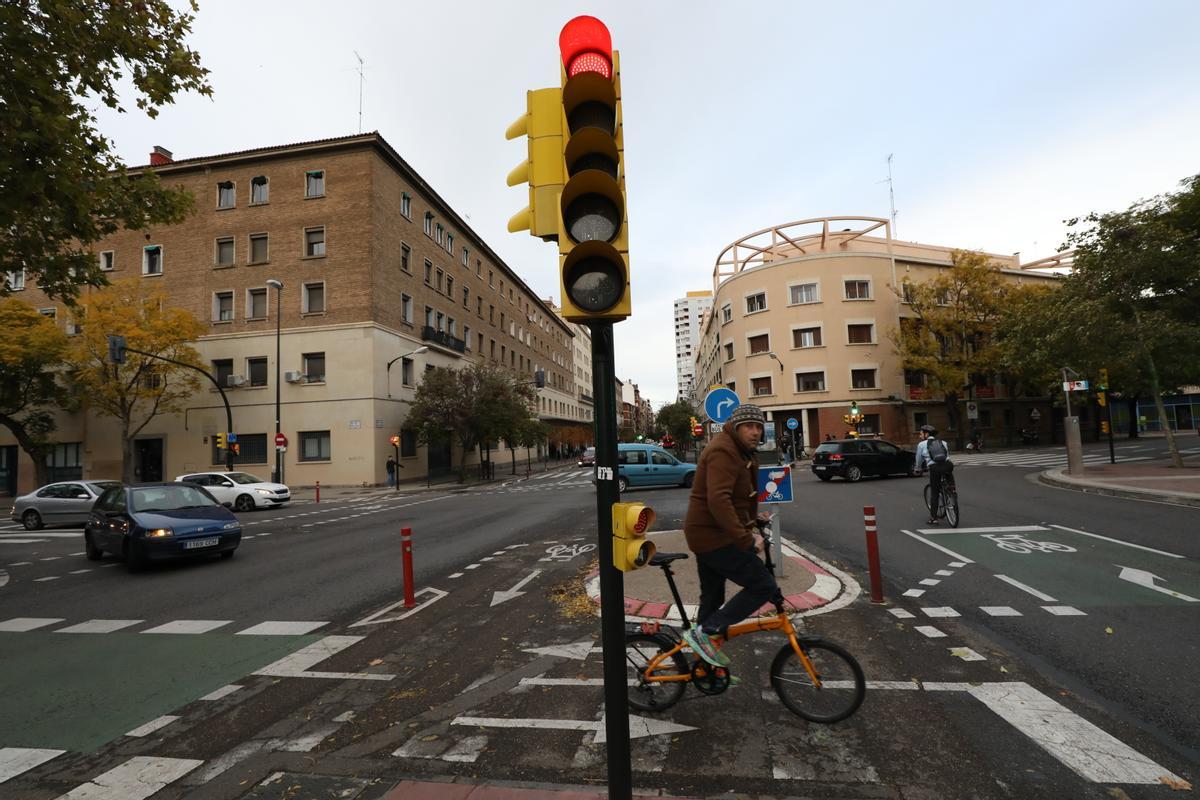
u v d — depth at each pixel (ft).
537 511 49.60
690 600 19.03
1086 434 160.56
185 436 92.89
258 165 95.14
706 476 10.80
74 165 25.32
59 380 96.02
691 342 538.06
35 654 17.19
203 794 9.34
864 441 66.95
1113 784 8.59
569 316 7.34
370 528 44.47
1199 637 14.44
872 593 18.75
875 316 128.47
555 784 9.00
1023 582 20.15
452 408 93.40
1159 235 52.65
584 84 7.55
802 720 10.93
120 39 25.21
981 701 11.44
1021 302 116.06
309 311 92.53
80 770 10.30
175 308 85.51
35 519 53.57
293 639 17.74
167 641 18.03
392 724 11.59
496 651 15.65
